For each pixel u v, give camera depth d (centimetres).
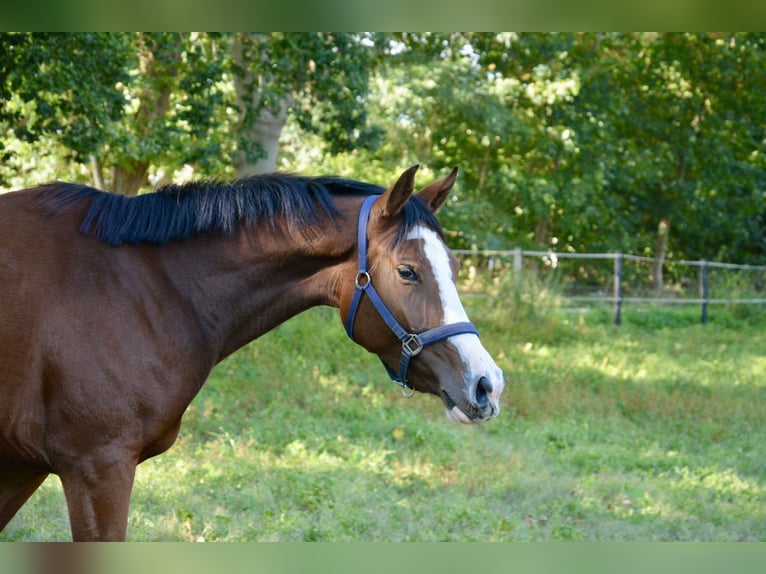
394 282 304
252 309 320
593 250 2159
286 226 318
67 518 463
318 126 1102
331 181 333
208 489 531
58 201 302
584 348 1216
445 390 298
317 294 323
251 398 766
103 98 823
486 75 1872
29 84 780
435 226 312
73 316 284
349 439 684
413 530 482
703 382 1047
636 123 2066
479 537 473
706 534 514
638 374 1059
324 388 819
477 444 696
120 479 285
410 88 1686
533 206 1897
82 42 768
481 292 1352
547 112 1894
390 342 308
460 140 1947
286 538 455
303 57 1011
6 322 275
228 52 1084
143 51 1073
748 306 1759
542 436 745
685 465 689
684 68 1992
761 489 628
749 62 1944
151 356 293
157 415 293
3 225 288
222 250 315
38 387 281
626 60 1977
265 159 1169
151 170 1529
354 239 315
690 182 2131
